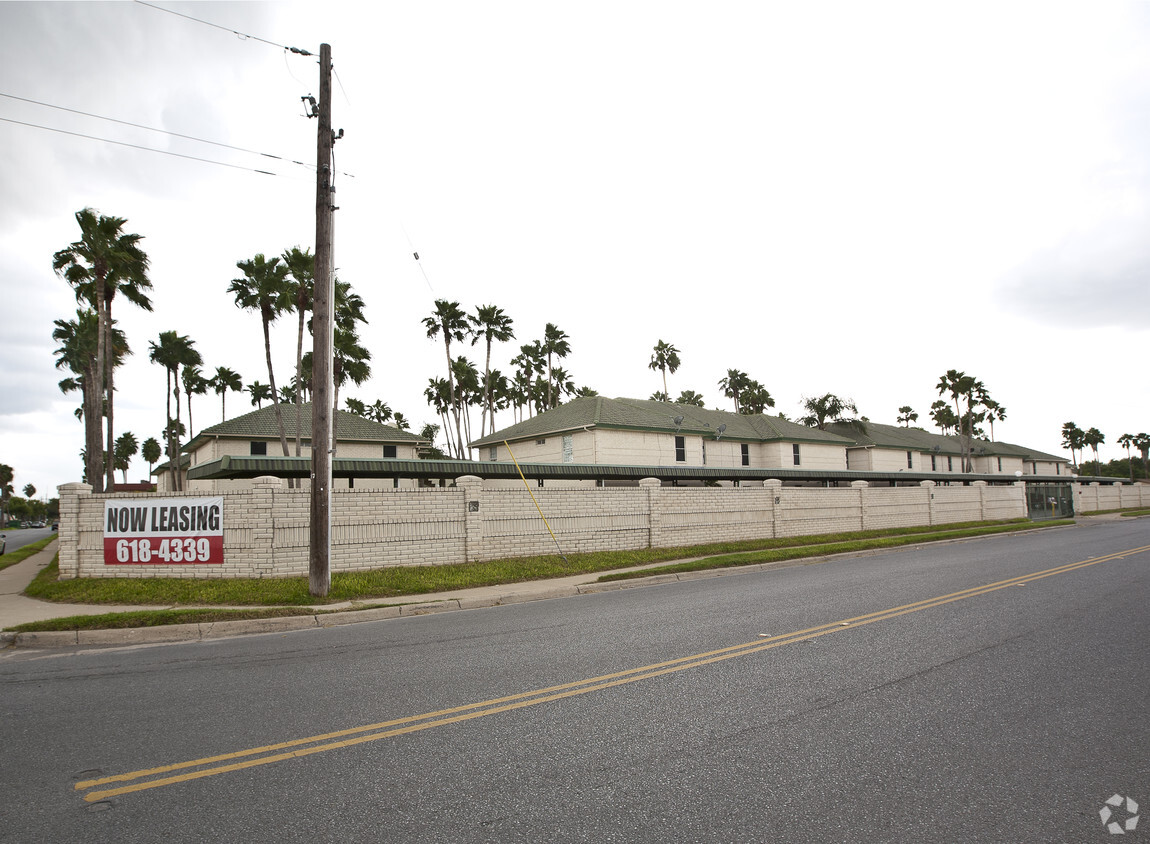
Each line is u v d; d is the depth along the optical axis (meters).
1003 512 34.28
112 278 31.00
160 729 5.25
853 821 3.63
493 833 3.53
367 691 6.18
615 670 6.75
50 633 9.16
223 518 13.47
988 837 3.46
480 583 13.73
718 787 4.05
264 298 31.39
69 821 3.73
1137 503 51.56
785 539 22.56
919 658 7.09
